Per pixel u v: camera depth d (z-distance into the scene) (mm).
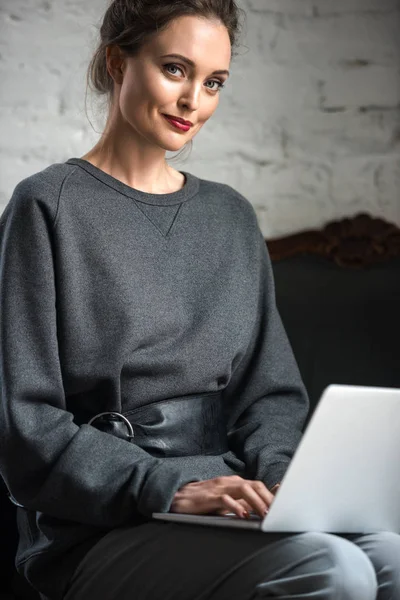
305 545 1737
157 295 2262
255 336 2561
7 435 2080
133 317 2209
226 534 1854
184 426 2242
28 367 2117
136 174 2373
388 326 3070
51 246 2207
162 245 2326
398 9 3594
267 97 3559
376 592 1779
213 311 2334
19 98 3516
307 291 3092
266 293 2604
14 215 2217
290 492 1705
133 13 2250
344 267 3133
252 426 2412
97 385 2199
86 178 2293
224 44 2258
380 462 1787
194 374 2277
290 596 1687
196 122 2289
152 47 2217
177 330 2268
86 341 2193
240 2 3545
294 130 3568
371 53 3588
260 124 3557
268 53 3559
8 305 2158
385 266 3145
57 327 2197
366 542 1888
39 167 3516
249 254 2510
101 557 2000
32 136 3514
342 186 3564
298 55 3570
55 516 2068
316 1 3582
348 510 1823
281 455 2293
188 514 1916
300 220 3545
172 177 2488
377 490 1831
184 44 2203
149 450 2178
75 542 2090
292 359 2576
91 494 1984
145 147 2352
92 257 2225
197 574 1820
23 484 2080
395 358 3051
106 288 2219
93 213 2256
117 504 1982
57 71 3529
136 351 2215
